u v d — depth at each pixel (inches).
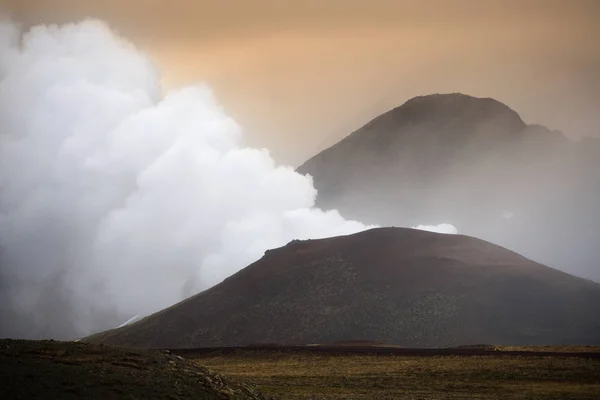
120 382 3599.9
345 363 6747.1
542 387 5354.3
